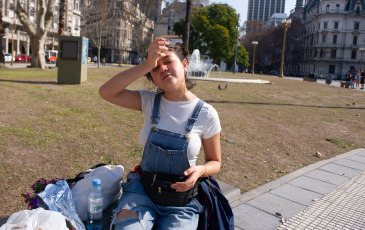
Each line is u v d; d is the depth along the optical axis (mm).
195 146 2068
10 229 1623
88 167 4305
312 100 14383
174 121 2084
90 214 2150
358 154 6277
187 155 2057
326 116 10102
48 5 24266
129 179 2312
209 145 2176
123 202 2037
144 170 2133
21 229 1632
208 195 2156
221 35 54062
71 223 1956
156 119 2107
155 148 2062
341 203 3885
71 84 12984
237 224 3234
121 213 1976
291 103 12648
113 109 8008
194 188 2127
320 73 83812
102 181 2346
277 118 9023
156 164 2066
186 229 1963
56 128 5836
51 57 52000
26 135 5254
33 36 24578
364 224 3379
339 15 80500
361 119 10031
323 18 82875
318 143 6914
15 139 5023
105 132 5902
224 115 8719
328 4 82000
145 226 1918
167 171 2062
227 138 6457
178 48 2152
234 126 7508
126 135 5867
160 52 1958
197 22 54688
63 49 12969
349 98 16562
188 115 2096
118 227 1907
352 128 8648
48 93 9789
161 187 2045
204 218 2148
